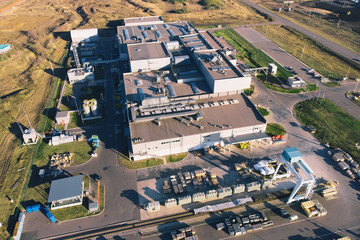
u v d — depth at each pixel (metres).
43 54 165.88
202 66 120.75
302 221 76.25
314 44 177.88
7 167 93.62
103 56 164.12
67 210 79.75
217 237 72.56
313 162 94.38
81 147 101.06
